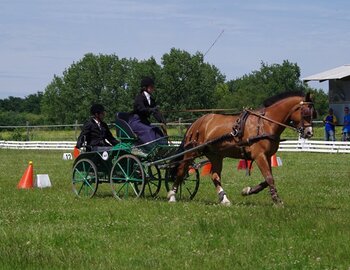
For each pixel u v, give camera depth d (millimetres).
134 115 13656
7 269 7562
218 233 9406
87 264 7734
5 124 82812
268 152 11883
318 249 8219
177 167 13320
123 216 11180
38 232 9633
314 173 20484
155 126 13656
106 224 10383
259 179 18578
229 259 7859
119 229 10031
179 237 9203
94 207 12383
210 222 9969
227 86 88125
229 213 10820
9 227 10242
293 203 13023
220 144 12484
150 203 12680
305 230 9320
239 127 12062
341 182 17422
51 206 12781
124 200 13312
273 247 8445
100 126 14484
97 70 87250
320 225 9492
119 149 13625
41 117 90750
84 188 15336
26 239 9227
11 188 16797
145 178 13359
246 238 8953
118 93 86812
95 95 87125
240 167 22984
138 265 7727
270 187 11805
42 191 15844
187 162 13164
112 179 13797
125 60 88000
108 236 9477
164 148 13328
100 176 14180
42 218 11211
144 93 13656
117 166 13641
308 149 32719
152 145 13328
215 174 12969
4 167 25406
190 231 9594
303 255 7961
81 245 8914
